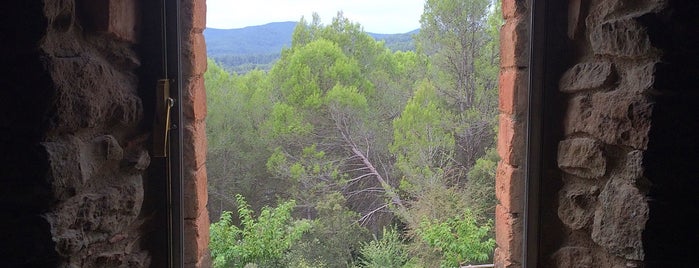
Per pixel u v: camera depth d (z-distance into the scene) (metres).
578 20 1.05
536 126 1.11
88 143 0.87
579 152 1.03
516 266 1.17
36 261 0.79
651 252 0.90
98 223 0.89
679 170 0.90
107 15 0.88
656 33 0.89
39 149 0.77
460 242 1.76
